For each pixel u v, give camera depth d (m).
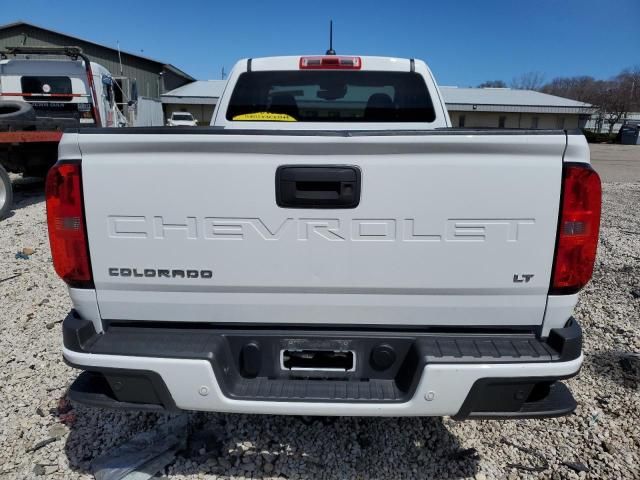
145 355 2.13
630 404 3.22
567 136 2.04
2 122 8.44
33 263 6.08
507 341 2.21
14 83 11.49
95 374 2.44
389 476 2.61
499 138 2.03
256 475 2.60
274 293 2.21
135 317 2.28
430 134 2.03
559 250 2.12
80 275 2.21
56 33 36.31
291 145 2.06
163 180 2.11
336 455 2.76
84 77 11.59
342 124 4.04
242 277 2.18
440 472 2.65
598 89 69.44
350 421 3.05
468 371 2.08
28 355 3.85
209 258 2.17
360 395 2.17
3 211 8.29
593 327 4.39
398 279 2.15
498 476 2.63
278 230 2.13
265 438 2.88
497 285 2.15
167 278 2.19
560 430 3.00
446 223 2.11
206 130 2.06
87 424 3.01
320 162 2.07
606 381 3.50
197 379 2.12
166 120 38.66
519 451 2.82
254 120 4.07
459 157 2.06
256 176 2.10
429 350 2.14
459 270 2.14
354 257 2.14
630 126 45.81
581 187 2.07
